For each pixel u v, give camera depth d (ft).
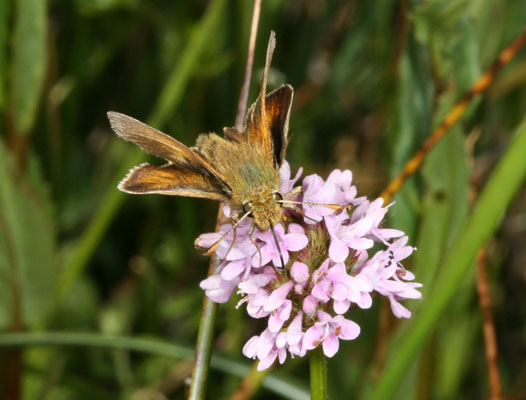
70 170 0.82
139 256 0.76
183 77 0.64
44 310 0.65
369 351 0.68
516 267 0.78
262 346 0.47
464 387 0.73
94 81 0.81
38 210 0.63
